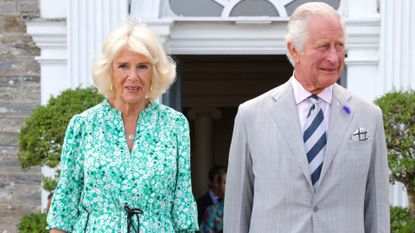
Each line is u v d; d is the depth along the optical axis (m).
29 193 14.40
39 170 14.38
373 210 8.32
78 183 8.15
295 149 8.13
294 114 8.26
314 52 7.94
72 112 12.69
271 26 14.46
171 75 8.12
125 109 8.09
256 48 14.55
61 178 8.09
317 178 8.14
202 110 26.14
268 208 8.16
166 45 14.41
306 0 14.56
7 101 14.42
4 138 14.41
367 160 8.19
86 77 14.00
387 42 13.84
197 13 14.64
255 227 8.23
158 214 8.00
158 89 8.10
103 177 7.93
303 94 8.28
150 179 7.91
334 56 7.92
